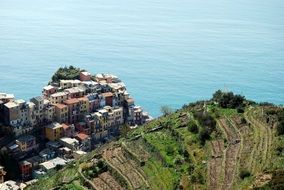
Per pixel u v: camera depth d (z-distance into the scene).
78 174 167.88
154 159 162.00
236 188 125.62
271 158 132.38
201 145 158.12
